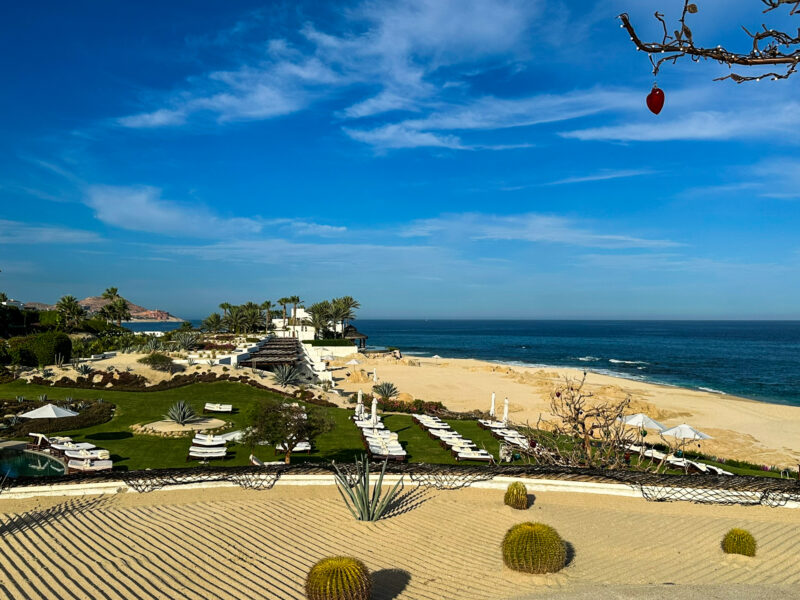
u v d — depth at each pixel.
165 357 35.66
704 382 60.75
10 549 9.51
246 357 45.16
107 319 96.44
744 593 8.14
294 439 18.66
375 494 12.05
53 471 17.94
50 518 11.16
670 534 11.39
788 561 9.90
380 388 40.38
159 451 20.52
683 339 155.88
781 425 35.88
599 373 69.12
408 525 11.77
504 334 192.50
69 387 31.25
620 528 11.73
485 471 14.56
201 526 11.14
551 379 57.03
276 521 11.69
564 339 156.88
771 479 13.71
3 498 12.31
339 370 60.12
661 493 13.74
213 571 9.13
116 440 22.06
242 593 8.41
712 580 9.02
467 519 12.20
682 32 3.16
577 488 14.26
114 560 9.23
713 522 12.14
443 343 137.00
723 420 37.50
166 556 9.57
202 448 20.17
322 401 33.50
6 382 30.81
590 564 9.75
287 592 8.56
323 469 14.33
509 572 9.36
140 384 32.72
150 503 12.34
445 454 22.05
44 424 23.39
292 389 35.31
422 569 9.55
